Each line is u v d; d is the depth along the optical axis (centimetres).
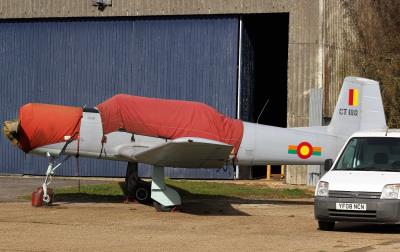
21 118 1584
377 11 2667
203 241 1079
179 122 1619
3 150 2686
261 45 2739
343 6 2536
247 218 1441
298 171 2377
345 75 2527
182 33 2558
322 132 1742
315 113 2386
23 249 988
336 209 1185
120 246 1020
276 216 1484
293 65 2422
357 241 1080
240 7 2478
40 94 2677
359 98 1750
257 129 1697
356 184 1188
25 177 2577
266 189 2106
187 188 2058
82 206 1623
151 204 1694
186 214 1506
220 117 1672
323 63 2408
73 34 2645
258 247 1014
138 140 1606
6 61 2712
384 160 1284
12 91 2702
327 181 1219
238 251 973
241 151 1678
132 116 1603
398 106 2592
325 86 2417
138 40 2595
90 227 1252
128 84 2603
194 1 2522
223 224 1329
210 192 1994
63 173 2627
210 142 1405
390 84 2592
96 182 2305
